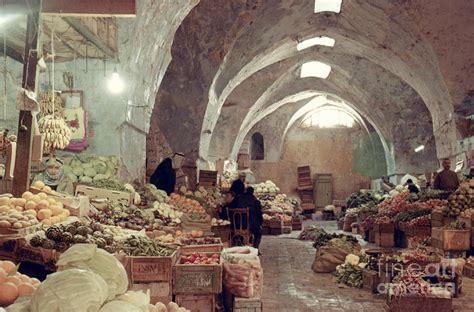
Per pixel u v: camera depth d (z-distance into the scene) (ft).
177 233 25.39
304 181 91.30
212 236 27.27
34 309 7.77
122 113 28.63
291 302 24.39
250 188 36.94
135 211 25.22
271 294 26.21
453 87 47.16
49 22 22.31
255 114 74.95
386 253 27.09
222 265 19.81
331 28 55.62
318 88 76.69
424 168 72.64
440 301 20.57
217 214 40.47
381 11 46.96
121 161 28.71
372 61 61.31
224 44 48.91
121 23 27.78
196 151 51.13
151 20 29.68
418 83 55.42
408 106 69.82
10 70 27.84
